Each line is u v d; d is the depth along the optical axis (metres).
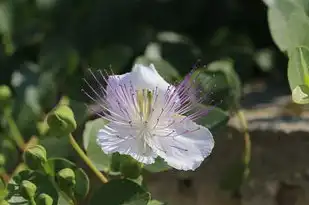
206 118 0.47
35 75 0.63
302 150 0.52
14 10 0.69
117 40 0.68
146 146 0.42
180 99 0.43
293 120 0.54
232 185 0.53
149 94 0.42
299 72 0.45
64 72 0.64
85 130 0.48
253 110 0.57
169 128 0.42
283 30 0.49
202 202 0.54
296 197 0.52
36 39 0.69
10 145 0.56
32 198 0.43
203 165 0.54
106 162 0.47
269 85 0.66
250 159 0.53
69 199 0.44
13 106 0.59
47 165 0.44
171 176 0.55
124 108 0.42
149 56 0.59
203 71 0.51
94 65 0.65
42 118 0.60
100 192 0.44
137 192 0.43
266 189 0.53
